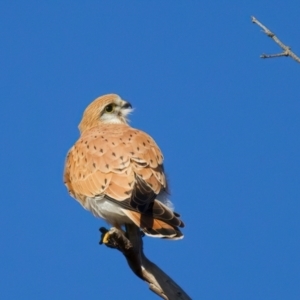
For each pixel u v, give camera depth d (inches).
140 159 437.4
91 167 447.2
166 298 395.9
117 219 433.1
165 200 438.6
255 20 341.1
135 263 394.0
